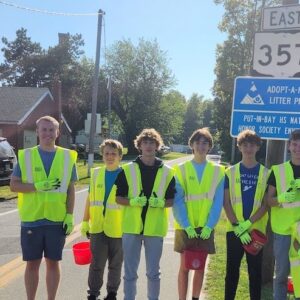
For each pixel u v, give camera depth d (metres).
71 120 60.53
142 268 7.29
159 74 66.88
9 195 15.80
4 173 14.97
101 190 5.62
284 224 4.84
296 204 4.80
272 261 6.11
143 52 66.38
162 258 8.02
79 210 13.16
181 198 5.29
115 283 5.67
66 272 7.05
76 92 63.97
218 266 7.17
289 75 6.07
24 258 5.06
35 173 5.08
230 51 48.84
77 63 69.06
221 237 9.64
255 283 5.06
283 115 6.08
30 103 35.09
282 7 6.07
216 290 5.98
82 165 32.66
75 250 5.61
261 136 6.16
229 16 48.59
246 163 5.21
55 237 5.09
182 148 97.50
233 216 5.15
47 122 5.16
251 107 6.21
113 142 5.70
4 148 15.28
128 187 5.09
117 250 5.63
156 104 66.81
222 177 5.28
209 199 5.27
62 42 69.38
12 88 37.16
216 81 51.12
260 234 4.99
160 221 5.09
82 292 6.11
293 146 4.79
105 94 65.69
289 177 4.81
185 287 5.41
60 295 5.98
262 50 6.17
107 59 66.56
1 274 6.85
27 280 5.14
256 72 6.21
